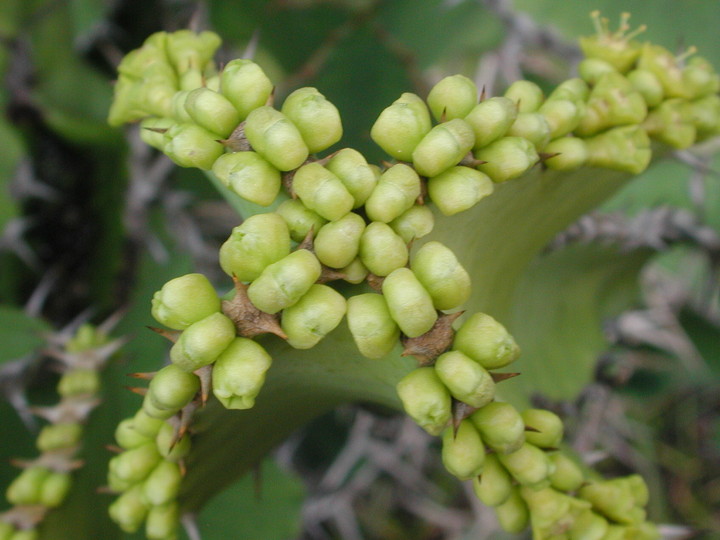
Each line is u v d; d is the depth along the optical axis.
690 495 0.24
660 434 0.25
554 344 0.15
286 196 0.09
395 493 0.25
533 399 0.13
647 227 0.17
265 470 0.17
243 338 0.08
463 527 0.23
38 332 0.16
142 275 0.18
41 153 0.18
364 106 0.19
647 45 0.11
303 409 0.10
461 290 0.08
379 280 0.08
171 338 0.08
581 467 0.11
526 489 0.09
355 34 0.19
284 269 0.08
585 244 0.14
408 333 0.08
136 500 0.10
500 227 0.10
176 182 0.19
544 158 0.10
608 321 0.18
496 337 0.08
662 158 0.13
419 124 0.09
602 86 0.11
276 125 0.08
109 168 0.18
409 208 0.09
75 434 0.13
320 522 0.24
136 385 0.15
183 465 0.09
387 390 0.09
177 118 0.10
